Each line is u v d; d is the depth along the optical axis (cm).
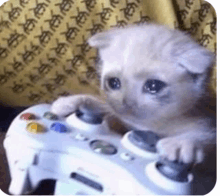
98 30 58
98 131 47
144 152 43
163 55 51
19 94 54
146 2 59
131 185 40
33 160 44
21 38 59
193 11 58
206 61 51
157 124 48
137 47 52
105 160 42
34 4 60
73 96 53
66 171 44
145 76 50
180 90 49
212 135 46
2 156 46
